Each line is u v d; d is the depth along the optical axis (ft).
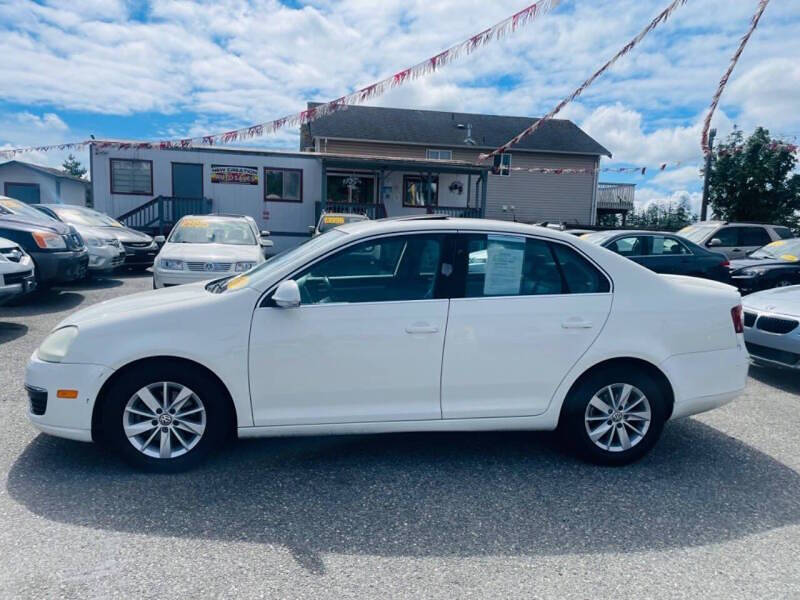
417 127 91.04
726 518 10.66
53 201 89.86
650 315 12.51
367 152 84.12
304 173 68.23
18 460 12.10
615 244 34.81
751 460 13.30
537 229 12.62
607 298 12.46
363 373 11.78
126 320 11.50
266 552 9.16
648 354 12.39
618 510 10.84
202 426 11.74
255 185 67.10
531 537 9.84
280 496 10.98
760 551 9.62
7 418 14.30
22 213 33.55
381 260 12.14
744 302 20.90
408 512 10.54
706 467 12.85
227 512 10.32
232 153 66.08
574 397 12.47
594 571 8.93
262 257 31.12
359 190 79.77
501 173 89.04
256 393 11.61
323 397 11.78
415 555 9.22
